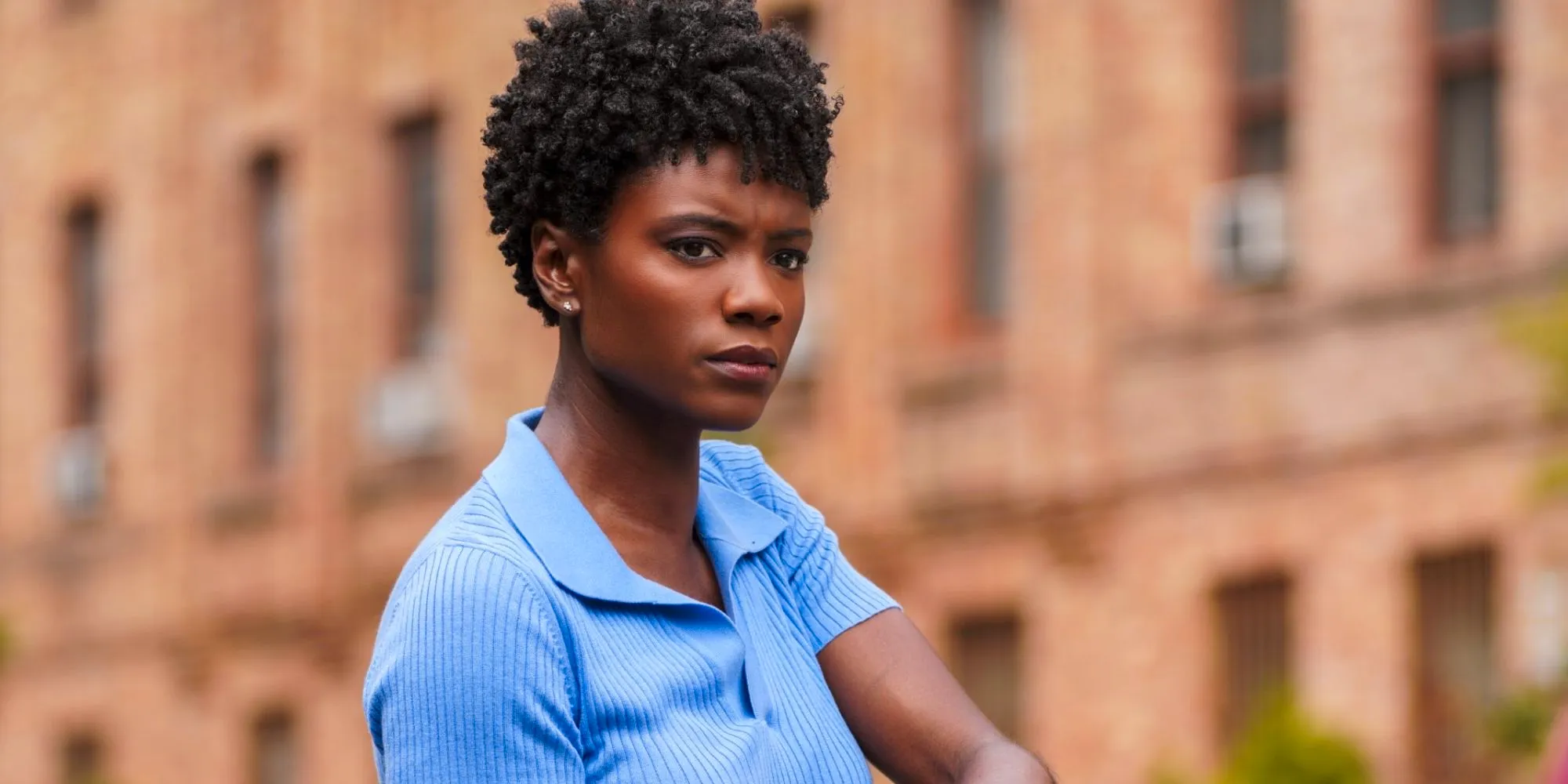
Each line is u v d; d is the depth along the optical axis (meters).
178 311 36.41
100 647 37.53
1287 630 24.25
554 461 3.71
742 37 3.61
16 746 38.75
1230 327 24.67
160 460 36.62
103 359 37.62
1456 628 22.88
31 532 38.31
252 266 35.84
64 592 38.00
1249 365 24.55
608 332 3.62
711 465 4.03
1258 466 24.42
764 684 3.65
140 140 36.91
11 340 38.66
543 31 3.69
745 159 3.57
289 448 35.12
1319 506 23.95
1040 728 26.08
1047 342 26.16
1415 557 23.19
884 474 27.53
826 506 28.02
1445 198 23.53
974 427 26.84
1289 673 24.12
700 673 3.57
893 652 3.93
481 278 32.59
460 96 33.03
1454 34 23.48
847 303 27.97
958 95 27.38
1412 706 23.08
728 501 3.90
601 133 3.57
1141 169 25.59
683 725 3.53
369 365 34.12
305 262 34.88
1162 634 25.12
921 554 27.30
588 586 3.54
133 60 37.09
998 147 27.09
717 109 3.57
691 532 3.81
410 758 3.43
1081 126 26.00
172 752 36.44
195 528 36.09
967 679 26.98
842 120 28.06
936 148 27.44
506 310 32.28
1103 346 25.77
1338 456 23.80
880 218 27.75
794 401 28.48
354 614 34.00
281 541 34.94
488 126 3.73
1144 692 25.23
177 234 36.44
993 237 27.14
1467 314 22.88
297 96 35.06
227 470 35.84
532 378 32.00
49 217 38.19
